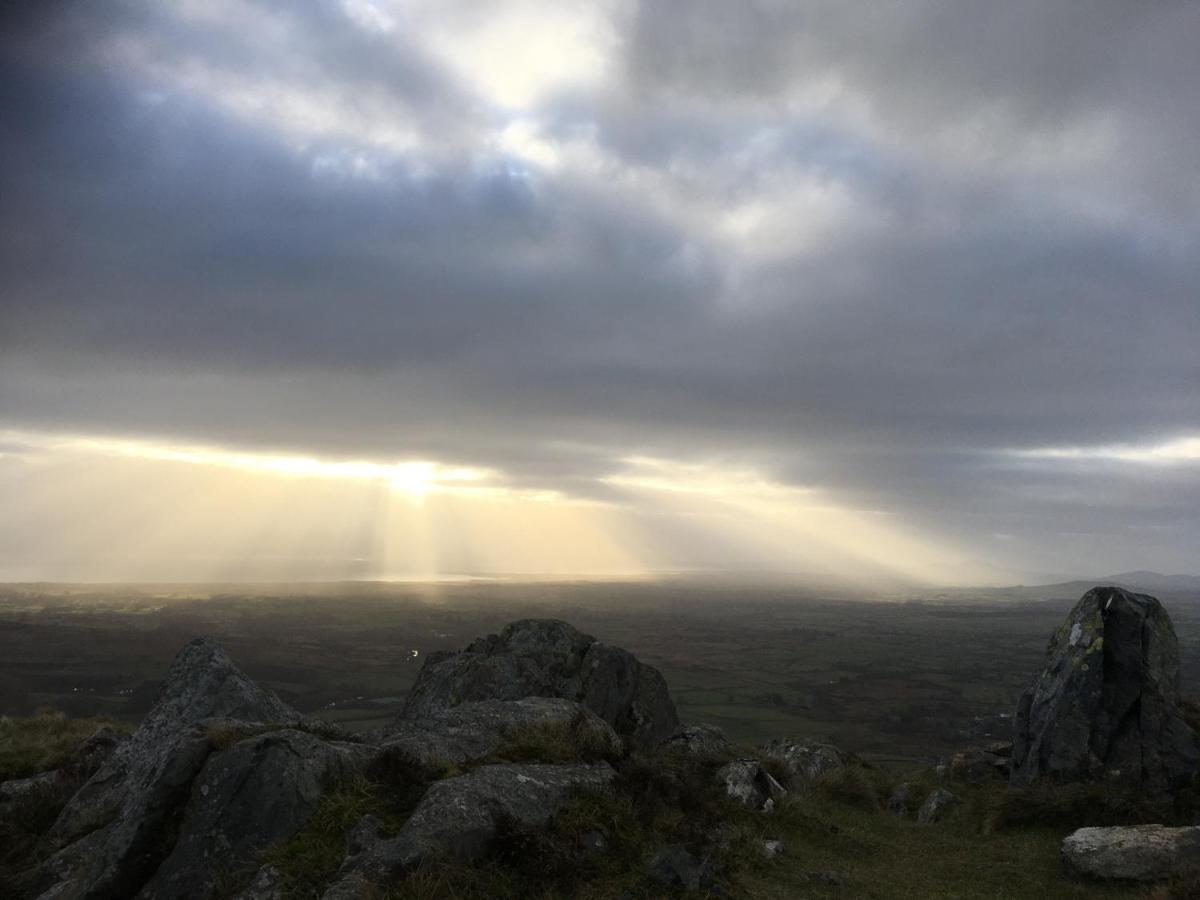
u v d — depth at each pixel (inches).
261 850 334.0
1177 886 400.8
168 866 343.3
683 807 445.7
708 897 343.6
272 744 367.9
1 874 450.0
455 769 394.3
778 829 483.5
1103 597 665.6
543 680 703.7
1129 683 620.1
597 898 331.3
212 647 578.9
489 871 330.6
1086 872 443.5
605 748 466.6
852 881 412.8
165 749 410.6
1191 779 571.2
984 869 470.0
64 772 560.7
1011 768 690.8
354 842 333.4
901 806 666.2
